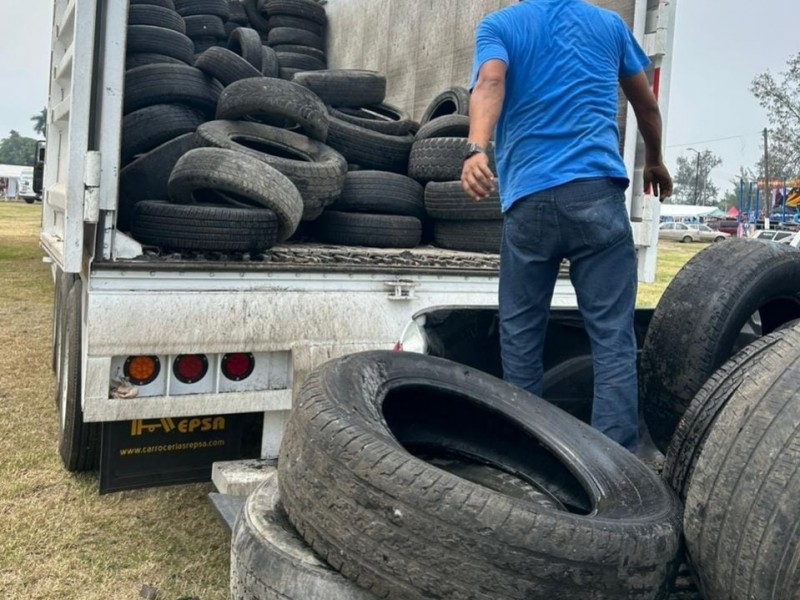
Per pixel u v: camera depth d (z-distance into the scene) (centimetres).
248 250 353
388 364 239
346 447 180
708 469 172
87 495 376
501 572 163
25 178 5656
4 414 491
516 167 266
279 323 313
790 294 277
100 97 298
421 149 498
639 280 430
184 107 466
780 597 156
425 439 254
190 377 304
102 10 298
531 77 262
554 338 309
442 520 165
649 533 175
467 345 294
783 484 157
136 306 292
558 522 165
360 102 565
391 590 170
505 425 248
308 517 185
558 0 270
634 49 287
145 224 345
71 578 305
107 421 300
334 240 467
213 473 314
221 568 320
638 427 291
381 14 662
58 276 511
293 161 420
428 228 507
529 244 266
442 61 584
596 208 255
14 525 342
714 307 254
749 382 176
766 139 4678
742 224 4156
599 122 261
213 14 662
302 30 715
